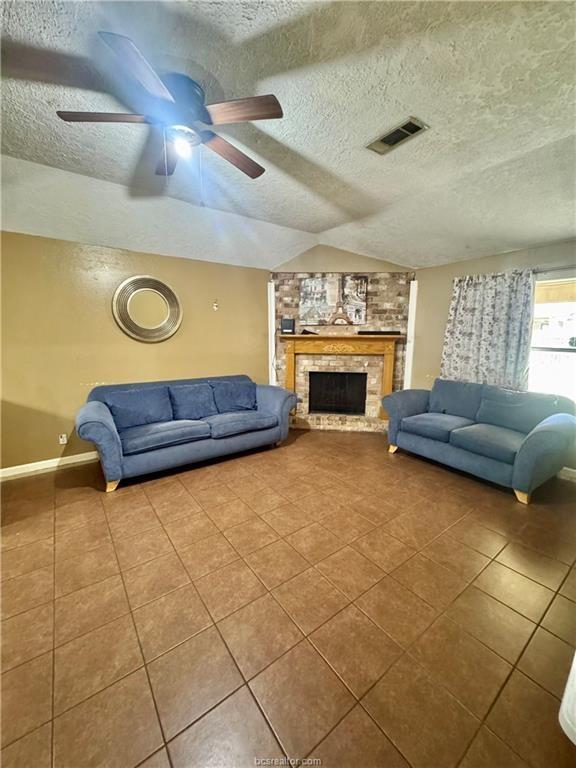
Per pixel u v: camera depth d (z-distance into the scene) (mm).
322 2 1125
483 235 3205
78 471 3197
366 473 3166
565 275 3059
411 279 4355
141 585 1743
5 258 2891
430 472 3191
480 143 2014
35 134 1974
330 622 1523
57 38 1293
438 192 2701
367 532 2213
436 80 1490
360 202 2957
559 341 3234
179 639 1438
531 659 1351
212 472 3191
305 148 2090
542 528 2264
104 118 1457
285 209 3143
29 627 1490
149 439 2936
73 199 2723
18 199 2621
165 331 3750
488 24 1209
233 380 4195
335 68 1428
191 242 3631
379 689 1232
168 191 2766
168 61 1387
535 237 3064
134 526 2277
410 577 1807
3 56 1386
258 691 1226
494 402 3309
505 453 2676
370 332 4355
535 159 2141
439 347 4145
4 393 3002
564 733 1093
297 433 4512
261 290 4527
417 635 1458
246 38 1277
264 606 1613
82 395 3365
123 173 2453
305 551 2018
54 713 1151
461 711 1160
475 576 1814
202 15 1181
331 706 1176
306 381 4777
